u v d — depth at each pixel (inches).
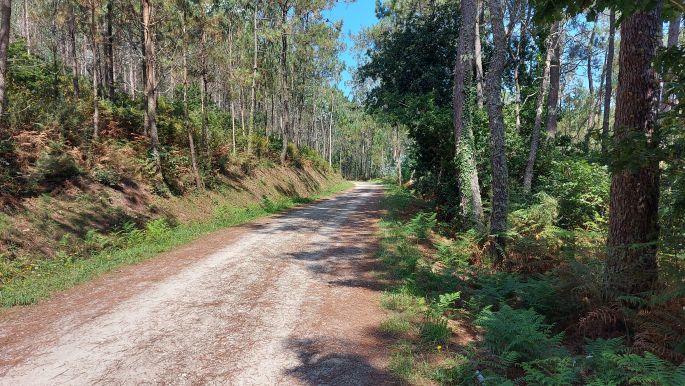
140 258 364.8
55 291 270.7
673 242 192.7
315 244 443.8
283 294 272.8
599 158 196.7
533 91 808.9
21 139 435.5
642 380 136.2
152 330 209.6
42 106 513.0
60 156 455.5
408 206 748.0
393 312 243.3
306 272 329.1
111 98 830.5
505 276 293.4
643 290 205.3
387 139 3154.5
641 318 189.3
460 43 541.3
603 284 219.5
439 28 825.5
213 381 161.2
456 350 194.7
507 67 847.7
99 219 440.1
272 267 342.6
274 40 1136.8
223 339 200.7
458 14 800.9
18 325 214.4
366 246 433.1
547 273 267.0
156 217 525.0
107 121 645.3
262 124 1916.8
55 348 187.3
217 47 777.6
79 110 567.8
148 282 294.5
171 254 389.1
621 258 212.4
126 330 209.0
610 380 150.3
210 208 661.3
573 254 299.3
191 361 177.0
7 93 495.2
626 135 185.8
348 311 243.8
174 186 631.2
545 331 195.8
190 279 303.6
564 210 501.4
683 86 167.3
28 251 335.3
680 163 173.6
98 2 642.8
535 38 760.3
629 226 210.1
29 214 373.1
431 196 759.7
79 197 445.4
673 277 193.5
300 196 1151.6
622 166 183.3
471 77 526.3
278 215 721.0
